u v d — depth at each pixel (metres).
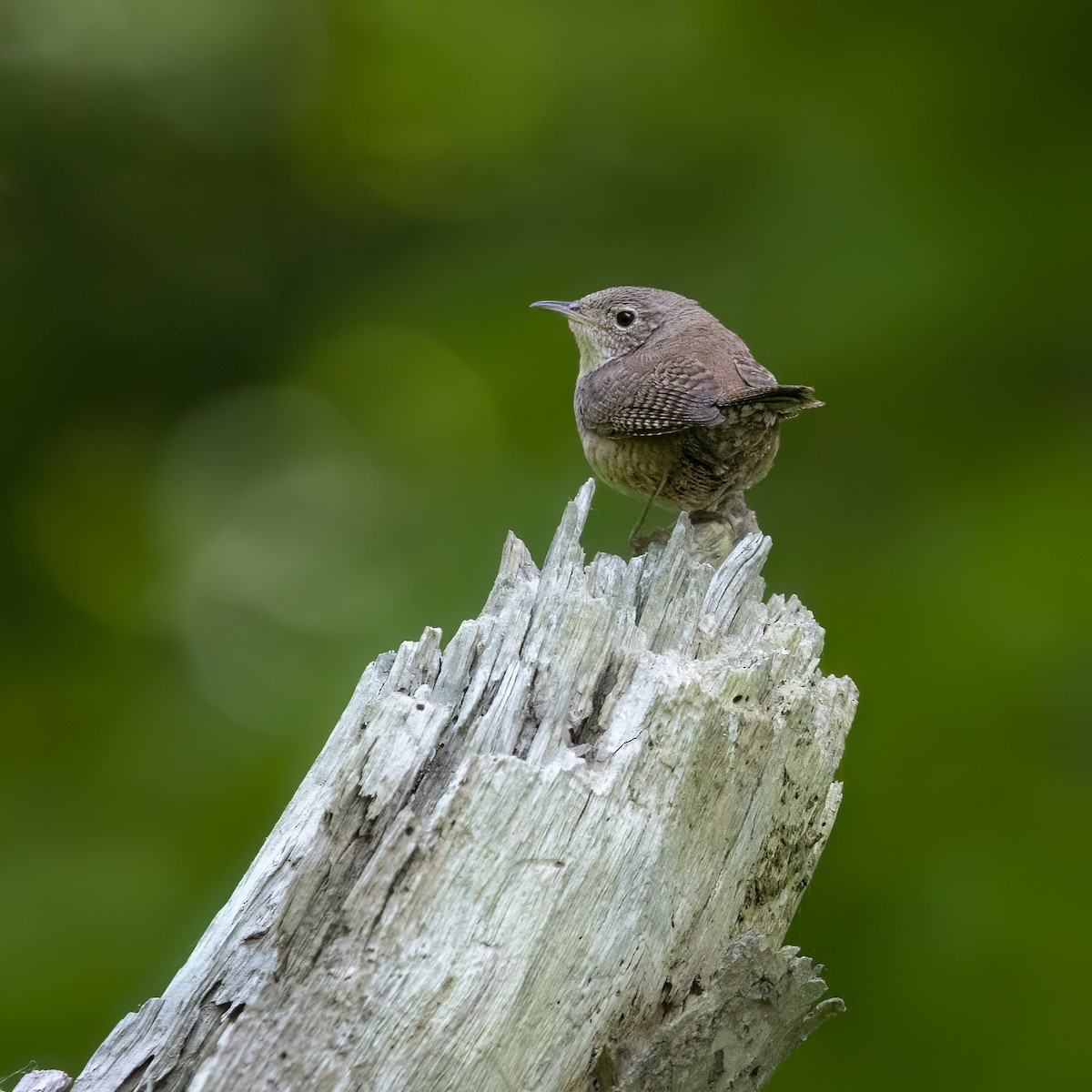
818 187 12.93
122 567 14.72
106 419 15.63
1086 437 11.86
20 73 15.95
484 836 4.28
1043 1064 9.47
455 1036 4.16
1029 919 9.94
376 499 13.80
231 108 16.34
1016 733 10.59
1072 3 12.74
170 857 11.34
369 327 14.32
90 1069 4.24
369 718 4.86
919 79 13.17
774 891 5.15
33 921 10.84
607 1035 4.48
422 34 15.41
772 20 13.70
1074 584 10.95
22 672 13.78
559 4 14.81
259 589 14.20
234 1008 4.22
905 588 11.47
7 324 15.62
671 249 13.51
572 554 5.07
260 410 15.48
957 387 12.30
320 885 4.27
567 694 4.67
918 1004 9.79
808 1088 9.68
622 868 4.44
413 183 15.99
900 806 10.59
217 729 12.68
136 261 16.00
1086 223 12.23
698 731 4.64
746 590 5.65
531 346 13.36
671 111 13.98
